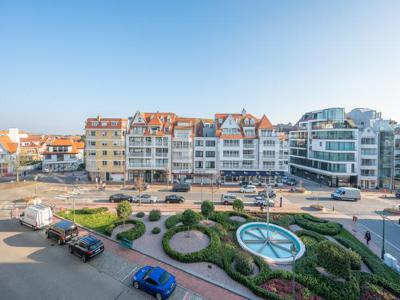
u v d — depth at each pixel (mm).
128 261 17672
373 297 13641
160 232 23000
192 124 56531
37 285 14641
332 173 53438
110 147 53969
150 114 58719
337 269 14328
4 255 18344
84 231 23109
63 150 73750
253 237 22109
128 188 46781
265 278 14898
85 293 13938
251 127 54688
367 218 30422
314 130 60969
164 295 13133
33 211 23672
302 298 13367
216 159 54219
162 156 53656
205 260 17625
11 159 67000
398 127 58469
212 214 26812
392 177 52875
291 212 31047
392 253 20797
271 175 53406
